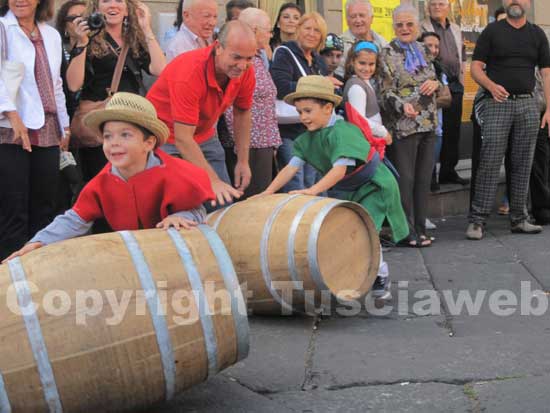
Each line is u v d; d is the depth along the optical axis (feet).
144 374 13.33
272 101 26.17
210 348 13.91
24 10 22.08
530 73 31.40
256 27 25.76
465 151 43.52
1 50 21.88
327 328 20.11
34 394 12.86
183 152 20.04
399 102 29.30
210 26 24.73
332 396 15.88
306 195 20.75
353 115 22.20
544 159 33.94
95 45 23.48
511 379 16.46
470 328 20.10
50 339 12.84
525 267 26.76
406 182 29.55
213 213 20.93
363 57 27.45
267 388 16.28
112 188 15.34
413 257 28.37
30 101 22.06
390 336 19.39
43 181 22.70
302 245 19.54
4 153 21.79
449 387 16.20
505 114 31.27
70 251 13.53
